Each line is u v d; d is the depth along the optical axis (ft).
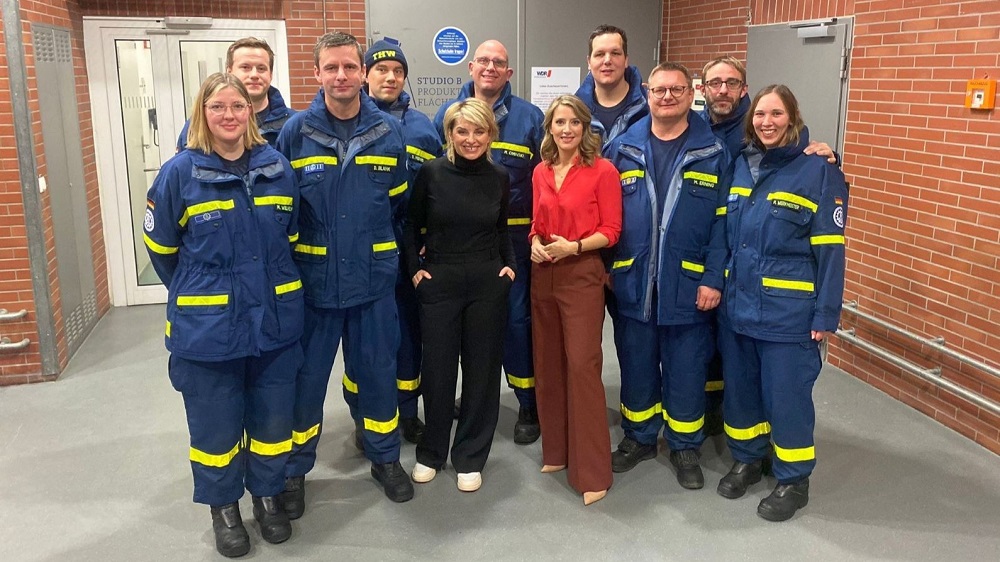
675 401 10.84
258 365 9.04
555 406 10.94
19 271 14.40
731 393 10.37
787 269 9.45
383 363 10.16
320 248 9.56
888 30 13.57
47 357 14.78
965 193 11.98
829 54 15.08
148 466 11.49
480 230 10.20
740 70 11.11
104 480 11.08
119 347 16.80
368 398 10.31
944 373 12.62
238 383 8.91
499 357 10.52
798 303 9.41
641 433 11.27
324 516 10.11
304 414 10.05
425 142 11.21
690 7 20.18
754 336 9.62
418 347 11.82
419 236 10.64
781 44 16.55
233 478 9.17
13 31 13.71
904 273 13.42
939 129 12.47
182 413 13.41
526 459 11.66
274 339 8.83
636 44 21.29
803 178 9.31
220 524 9.28
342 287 9.64
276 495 9.62
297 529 9.81
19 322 14.56
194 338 8.39
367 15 19.35
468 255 10.21
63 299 15.74
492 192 10.18
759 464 10.77
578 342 10.09
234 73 11.37
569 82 20.75
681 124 10.23
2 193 14.07
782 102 9.28
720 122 11.29
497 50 10.98
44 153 14.88
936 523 9.88
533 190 10.44
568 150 10.01
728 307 9.91
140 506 10.41
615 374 15.21
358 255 9.65
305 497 10.57
